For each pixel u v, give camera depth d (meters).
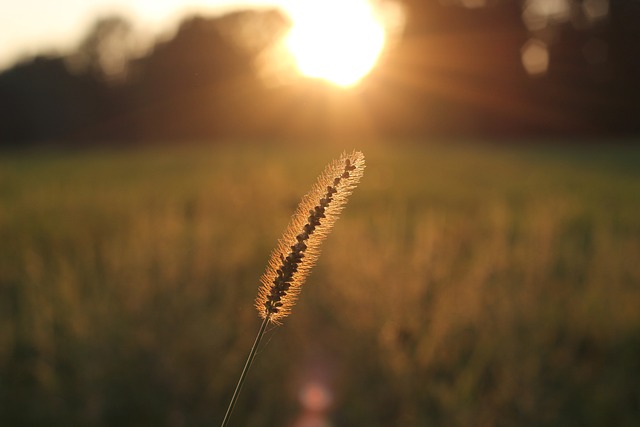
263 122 54.72
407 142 50.56
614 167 28.66
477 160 31.80
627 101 53.12
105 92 57.97
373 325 5.82
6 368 5.95
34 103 56.66
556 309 6.68
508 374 5.40
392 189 19.77
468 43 55.69
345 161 1.57
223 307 6.58
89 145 56.62
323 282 6.84
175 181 22.38
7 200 17.97
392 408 5.39
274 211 12.69
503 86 56.31
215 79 53.75
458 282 6.66
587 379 5.75
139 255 7.30
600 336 6.40
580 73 54.31
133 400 5.62
